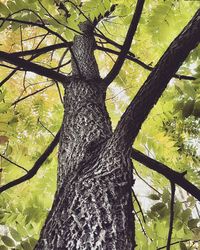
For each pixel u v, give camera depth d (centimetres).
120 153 192
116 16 352
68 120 256
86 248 145
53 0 253
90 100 275
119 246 149
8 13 246
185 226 287
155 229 309
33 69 298
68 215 163
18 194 355
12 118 259
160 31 259
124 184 181
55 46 339
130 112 193
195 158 346
